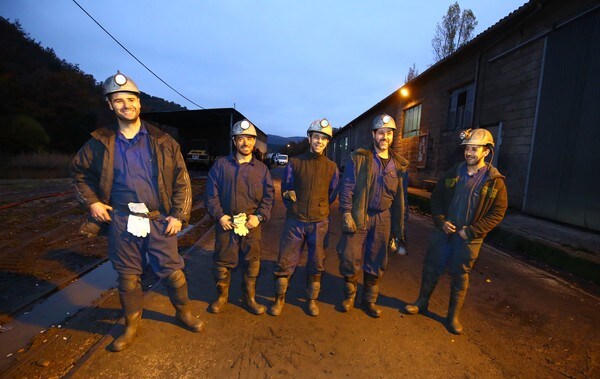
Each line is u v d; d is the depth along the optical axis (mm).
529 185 7117
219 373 2061
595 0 5691
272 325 2658
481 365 2291
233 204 2617
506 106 8008
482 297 3436
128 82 2059
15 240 4578
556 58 6516
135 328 2344
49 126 28875
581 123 5895
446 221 2650
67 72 34094
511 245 5469
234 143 2646
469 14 23359
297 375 2080
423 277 2939
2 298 2879
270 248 4801
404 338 2570
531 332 2773
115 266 2242
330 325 2709
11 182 11406
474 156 2480
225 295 2879
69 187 10656
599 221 5488
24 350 2201
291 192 2682
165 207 2275
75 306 2830
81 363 2059
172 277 2361
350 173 2711
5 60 31359
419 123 13516
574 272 4266
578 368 2312
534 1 6582
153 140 2193
